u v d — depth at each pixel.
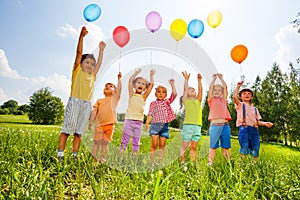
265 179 2.27
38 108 40.72
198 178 2.25
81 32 3.39
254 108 4.59
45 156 2.81
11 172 1.89
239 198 1.75
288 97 31.70
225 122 4.14
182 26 3.98
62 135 3.04
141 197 1.75
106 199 1.79
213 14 4.58
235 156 4.21
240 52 4.57
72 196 1.82
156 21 3.78
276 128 31.02
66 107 3.17
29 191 1.62
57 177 2.14
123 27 3.57
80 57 3.33
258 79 33.72
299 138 30.23
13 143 3.34
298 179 2.30
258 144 4.37
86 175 2.30
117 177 2.18
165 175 2.50
